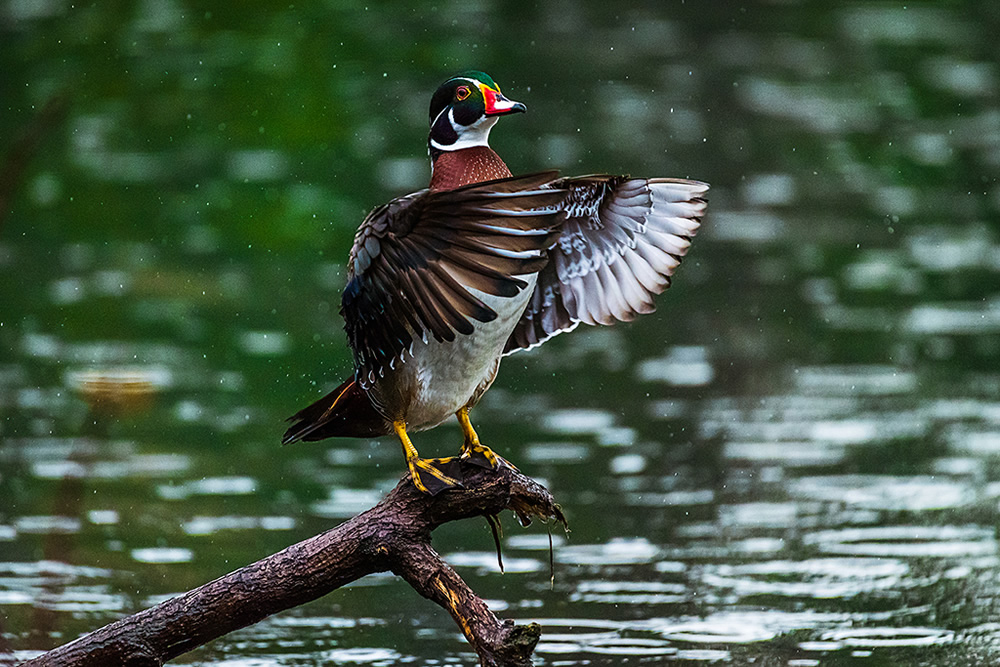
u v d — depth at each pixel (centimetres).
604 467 1109
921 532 988
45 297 1502
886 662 797
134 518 1002
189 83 2209
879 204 1858
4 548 945
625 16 2908
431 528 632
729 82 2433
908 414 1217
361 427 664
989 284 1574
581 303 664
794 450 1143
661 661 798
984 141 2125
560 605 876
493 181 517
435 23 2688
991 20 2892
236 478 1083
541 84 2388
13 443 1139
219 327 1430
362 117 2166
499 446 1153
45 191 1850
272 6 2341
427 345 605
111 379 1212
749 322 1466
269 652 823
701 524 1001
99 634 636
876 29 2811
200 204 1817
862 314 1483
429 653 826
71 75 2242
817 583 909
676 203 635
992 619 855
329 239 1720
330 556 627
